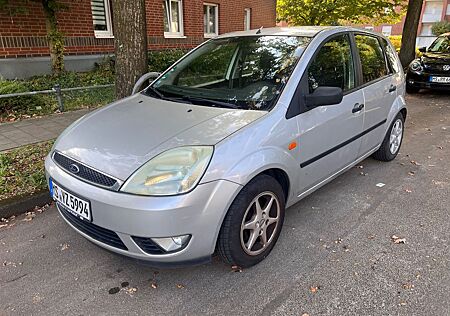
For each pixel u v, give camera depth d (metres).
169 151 2.14
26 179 3.54
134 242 2.08
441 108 7.45
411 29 11.24
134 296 2.23
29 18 7.74
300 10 11.54
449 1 23.77
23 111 5.92
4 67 7.50
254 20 13.90
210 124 2.37
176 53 10.02
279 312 2.10
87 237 2.32
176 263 2.14
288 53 2.90
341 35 3.29
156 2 10.11
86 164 2.24
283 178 2.63
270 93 2.64
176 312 2.11
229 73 3.07
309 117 2.69
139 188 2.03
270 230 2.58
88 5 8.66
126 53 4.36
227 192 2.13
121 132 2.42
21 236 2.86
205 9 12.01
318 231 2.92
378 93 3.67
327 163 3.05
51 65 8.13
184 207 2.01
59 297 2.22
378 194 3.56
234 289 2.29
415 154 4.69
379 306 2.12
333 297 2.21
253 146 2.28
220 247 2.29
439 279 2.35
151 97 3.05
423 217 3.12
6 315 2.08
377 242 2.76
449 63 8.16
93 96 6.95
